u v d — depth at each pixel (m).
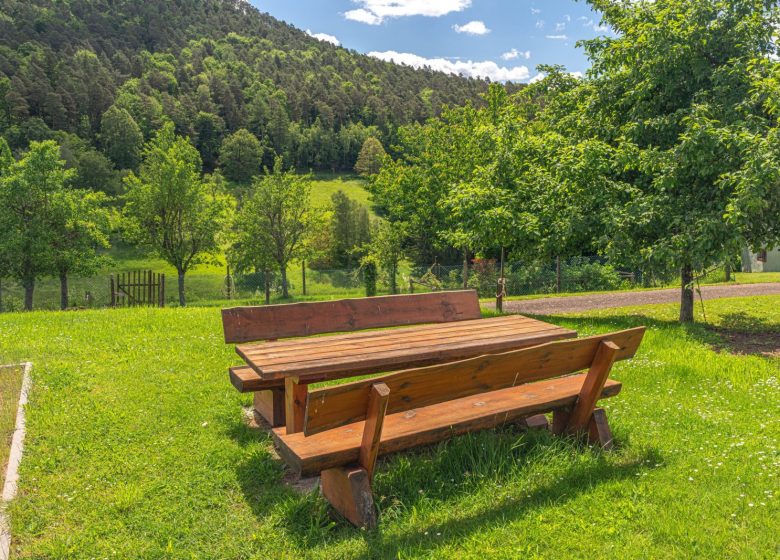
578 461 4.05
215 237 35.47
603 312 15.45
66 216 31.05
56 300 34.41
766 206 9.77
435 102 151.00
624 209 11.15
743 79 10.69
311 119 150.00
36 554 3.04
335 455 3.30
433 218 38.38
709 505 3.42
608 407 5.50
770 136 9.31
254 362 4.11
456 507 3.49
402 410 3.44
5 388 5.75
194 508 3.57
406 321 6.20
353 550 3.05
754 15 11.24
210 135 126.69
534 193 13.45
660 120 11.41
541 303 19.02
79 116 112.81
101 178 85.00
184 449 4.46
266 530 3.29
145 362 6.93
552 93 15.22
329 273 39.03
